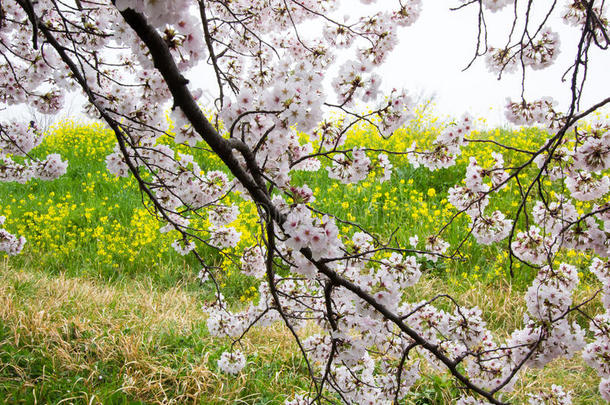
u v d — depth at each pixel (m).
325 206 7.15
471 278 5.52
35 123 3.18
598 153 2.16
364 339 2.19
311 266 1.95
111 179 9.04
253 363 3.83
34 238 6.79
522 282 5.43
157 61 1.39
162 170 2.64
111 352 3.57
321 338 2.64
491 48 2.49
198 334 4.19
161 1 1.09
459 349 2.57
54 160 3.17
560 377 4.11
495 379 2.42
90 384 3.22
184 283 5.89
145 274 6.07
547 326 2.08
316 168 2.70
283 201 1.97
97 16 2.54
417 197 7.58
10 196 8.61
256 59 2.86
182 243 3.11
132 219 7.44
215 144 1.63
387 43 2.34
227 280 5.88
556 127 2.43
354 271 2.23
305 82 1.69
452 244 6.10
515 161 8.00
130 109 2.44
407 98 1.92
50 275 5.76
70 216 7.64
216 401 3.24
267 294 2.91
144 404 3.12
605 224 2.42
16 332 3.62
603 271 2.47
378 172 2.31
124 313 4.46
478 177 2.62
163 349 3.86
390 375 2.57
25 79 2.68
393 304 2.10
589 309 4.93
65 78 2.62
